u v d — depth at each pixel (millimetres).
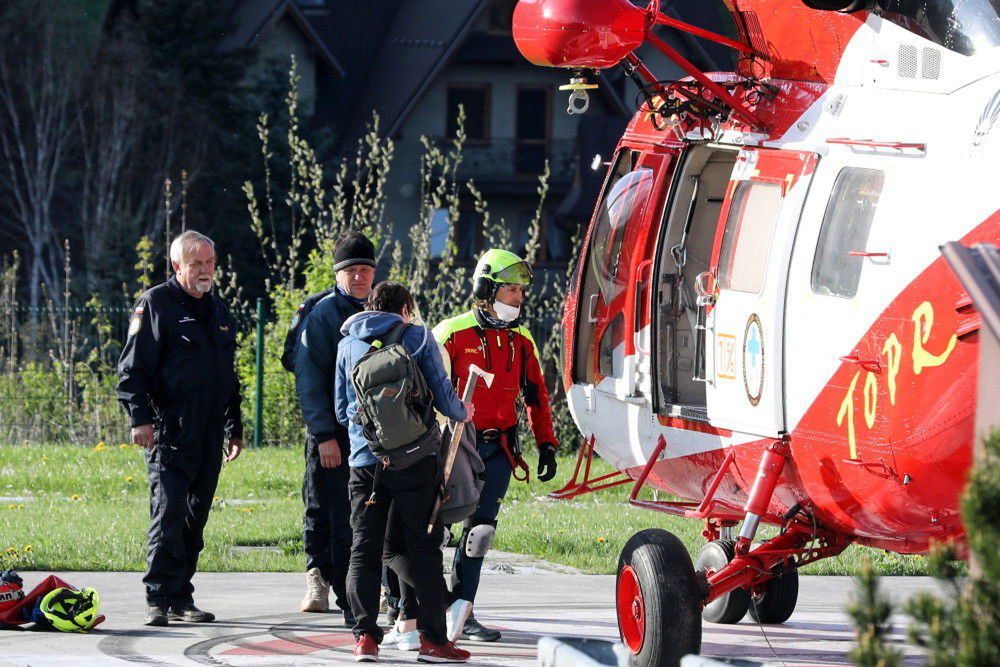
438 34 151375
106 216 140375
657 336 29781
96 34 159500
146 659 28656
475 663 28906
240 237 135875
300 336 33375
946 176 22906
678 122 30562
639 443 30953
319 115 147625
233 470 60875
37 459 63625
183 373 32094
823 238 24984
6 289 83188
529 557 44406
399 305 29672
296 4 145125
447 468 28766
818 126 26078
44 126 152250
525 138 153250
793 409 25234
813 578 41688
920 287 22641
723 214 27766
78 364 75125
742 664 21828
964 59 23703
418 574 28922
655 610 26500
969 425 22281
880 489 24078
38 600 32094
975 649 14367
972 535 14789
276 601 36125
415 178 148625
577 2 27281
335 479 32562
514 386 31812
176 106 141750
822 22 26438
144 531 44906
